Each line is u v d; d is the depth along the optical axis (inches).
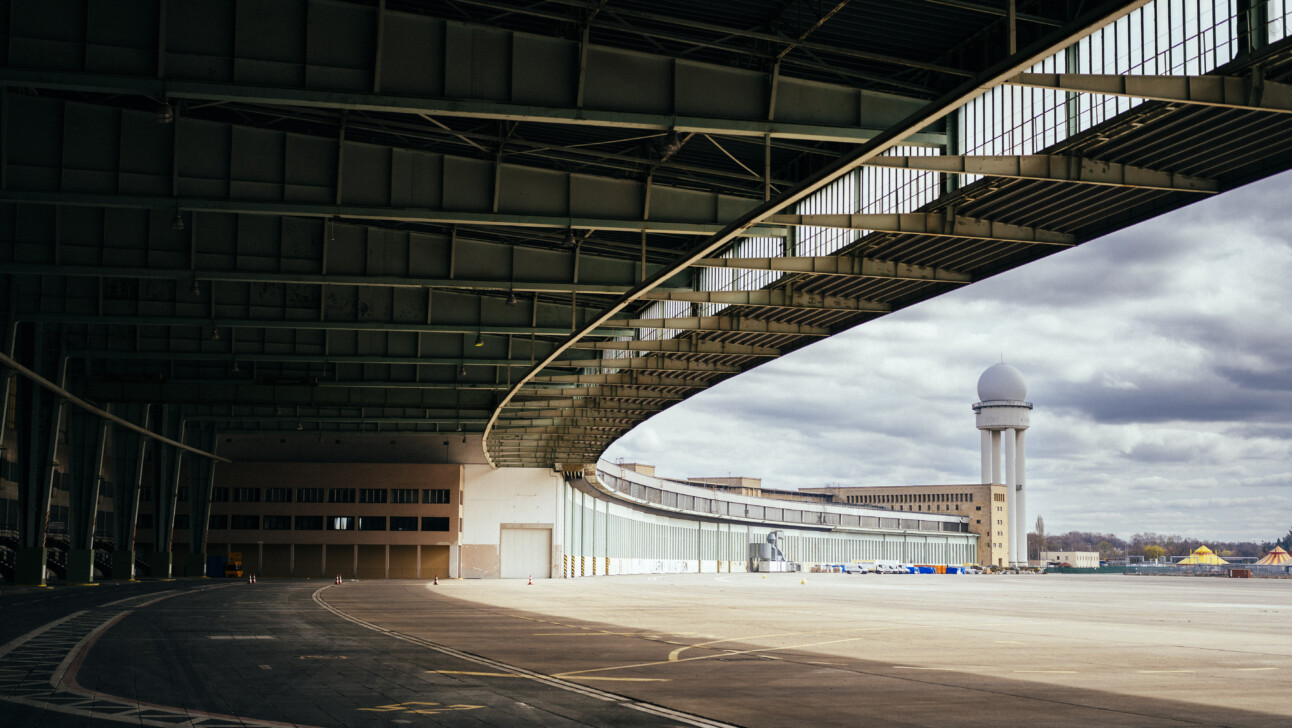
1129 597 2728.8
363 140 1429.6
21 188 1262.3
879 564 7155.5
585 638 1088.2
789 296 1818.4
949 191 1318.9
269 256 1644.9
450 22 1057.5
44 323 2082.9
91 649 887.7
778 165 1566.2
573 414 3334.2
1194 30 1017.5
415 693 627.2
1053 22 1119.6
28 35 989.2
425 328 2025.1
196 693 619.5
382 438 4318.4
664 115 1113.4
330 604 1771.7
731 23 1161.4
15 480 3046.3
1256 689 715.4
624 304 1668.3
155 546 3388.3
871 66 1282.0
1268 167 1212.5
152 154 1298.0
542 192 1434.5
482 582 3533.5
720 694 649.6
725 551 6801.2
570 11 1105.4
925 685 714.2
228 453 4252.0
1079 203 1349.7
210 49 1011.3
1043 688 705.6
